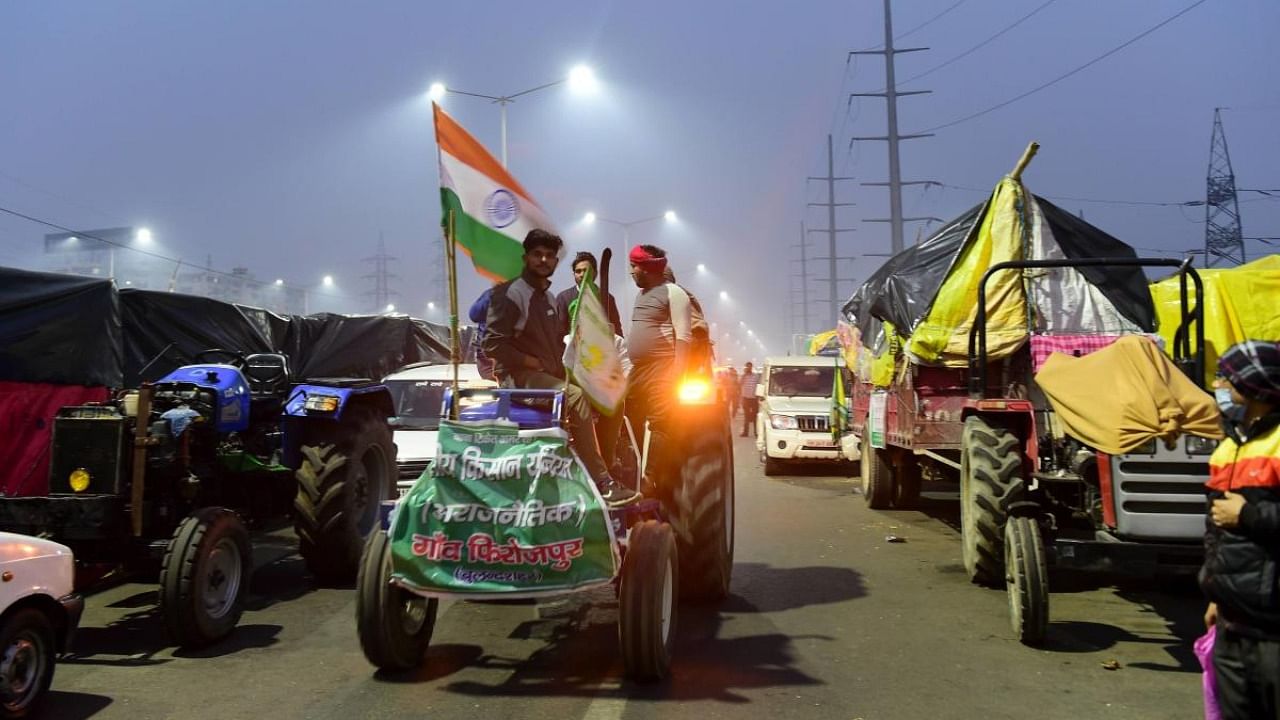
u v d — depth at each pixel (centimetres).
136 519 595
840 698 497
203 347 1082
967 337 895
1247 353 328
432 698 499
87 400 862
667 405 671
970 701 493
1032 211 912
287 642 613
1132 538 592
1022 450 742
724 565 707
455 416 534
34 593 473
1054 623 652
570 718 467
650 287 675
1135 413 542
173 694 509
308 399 781
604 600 727
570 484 484
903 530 1066
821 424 1627
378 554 520
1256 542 316
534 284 589
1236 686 323
